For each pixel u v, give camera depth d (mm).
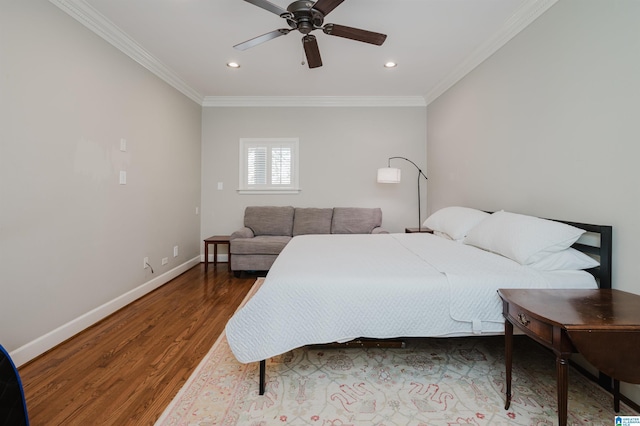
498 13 2205
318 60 2416
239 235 3770
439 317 1455
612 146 1511
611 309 1140
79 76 2145
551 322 1032
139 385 1521
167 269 3424
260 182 4445
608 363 1003
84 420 1278
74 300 2096
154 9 2189
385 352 1873
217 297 2883
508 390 1343
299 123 4395
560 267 1584
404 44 2697
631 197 1420
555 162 1905
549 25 1941
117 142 2555
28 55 1765
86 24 2195
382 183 4434
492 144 2645
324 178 4434
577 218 1736
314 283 1479
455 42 2650
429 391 1485
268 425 1251
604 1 1541
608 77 1526
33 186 1803
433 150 4086
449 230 2619
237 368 1686
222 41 2664
